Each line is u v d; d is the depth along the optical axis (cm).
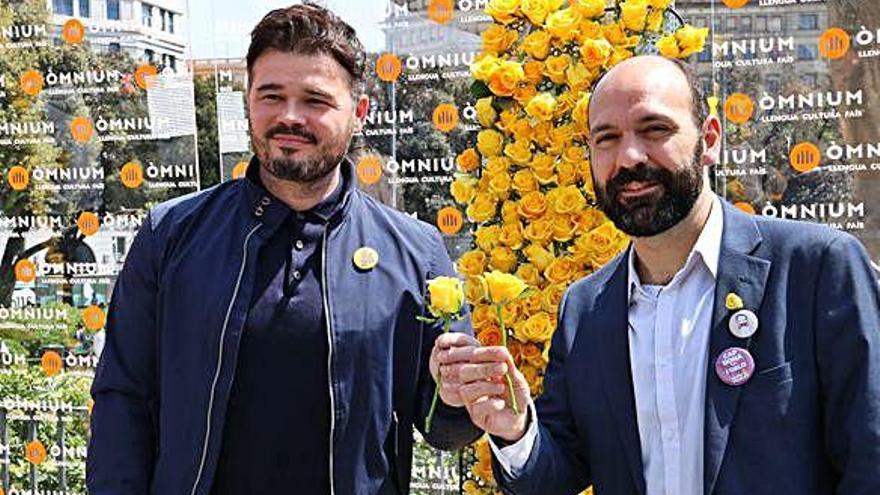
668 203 171
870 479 157
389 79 402
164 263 203
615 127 174
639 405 176
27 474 454
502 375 171
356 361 193
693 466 169
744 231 177
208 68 442
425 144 400
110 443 199
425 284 204
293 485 191
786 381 163
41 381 452
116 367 204
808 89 367
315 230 199
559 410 192
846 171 365
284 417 191
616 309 184
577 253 234
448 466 399
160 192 443
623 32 235
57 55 448
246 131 442
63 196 450
